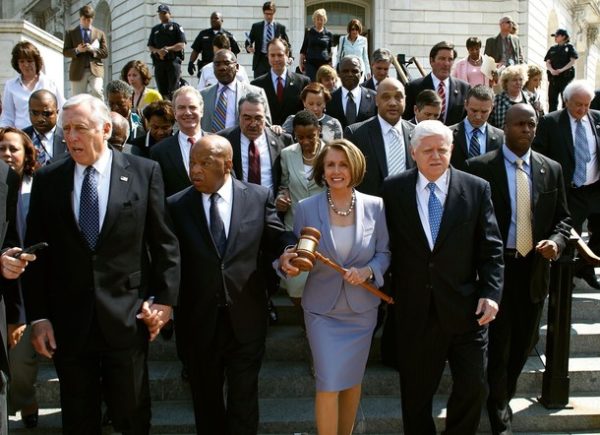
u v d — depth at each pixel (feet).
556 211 12.19
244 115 14.16
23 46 17.97
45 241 9.45
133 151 14.35
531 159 12.06
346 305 10.27
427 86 19.15
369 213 10.52
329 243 10.28
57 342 9.39
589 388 13.38
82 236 9.26
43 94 13.85
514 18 59.57
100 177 9.55
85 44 30.22
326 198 10.57
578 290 16.93
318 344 10.14
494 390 11.76
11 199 9.39
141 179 9.75
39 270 9.39
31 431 12.16
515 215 11.91
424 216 10.50
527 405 12.80
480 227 10.46
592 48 95.20
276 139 14.99
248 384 10.30
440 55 18.76
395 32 59.06
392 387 13.34
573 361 13.98
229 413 10.36
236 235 10.29
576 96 15.25
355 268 10.05
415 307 10.43
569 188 15.78
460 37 59.47
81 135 9.09
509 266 11.93
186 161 13.58
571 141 15.61
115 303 9.32
